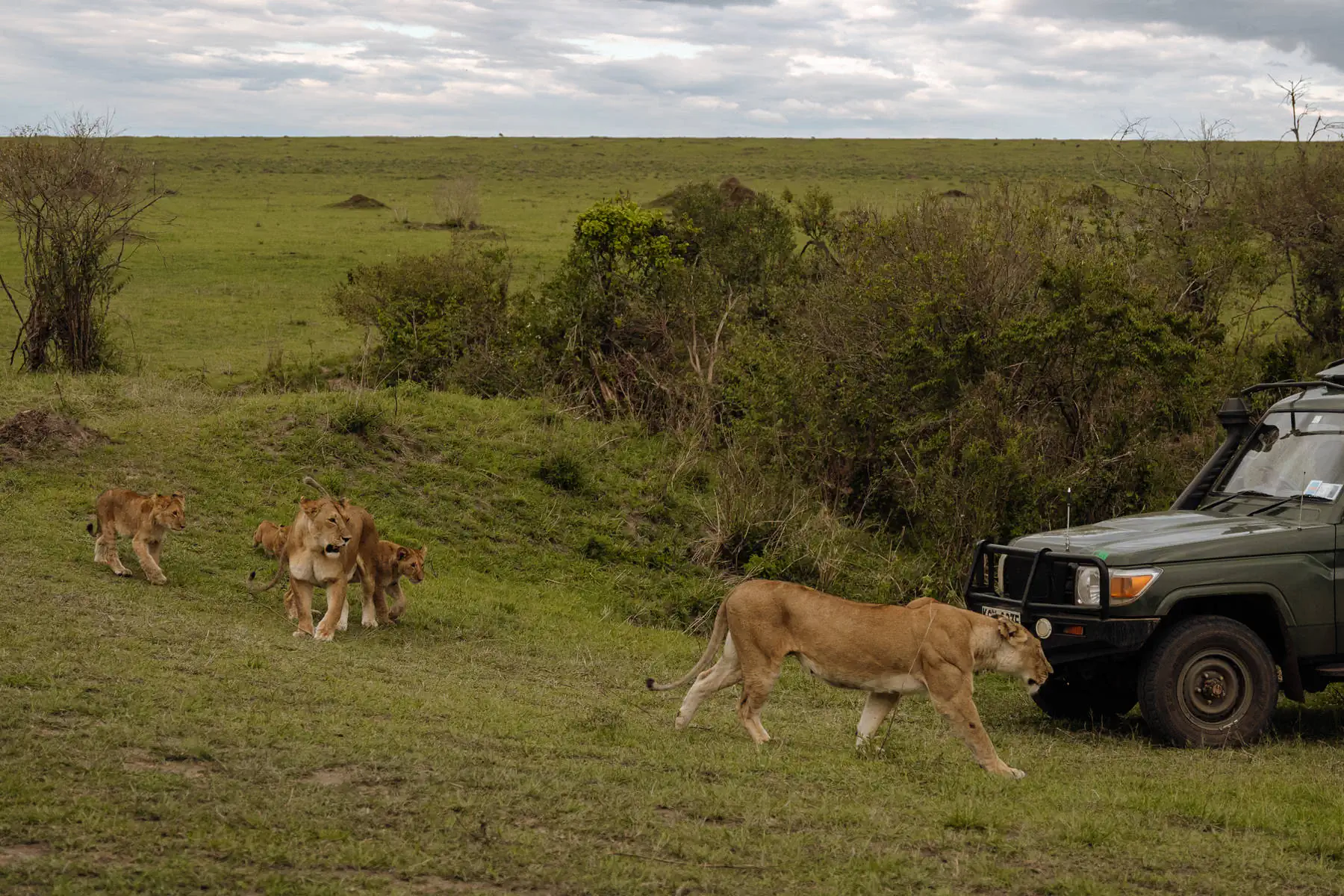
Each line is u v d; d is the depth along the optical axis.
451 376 22.94
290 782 6.35
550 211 65.50
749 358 19.69
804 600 8.41
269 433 17.72
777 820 6.41
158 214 57.94
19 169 23.52
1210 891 5.69
